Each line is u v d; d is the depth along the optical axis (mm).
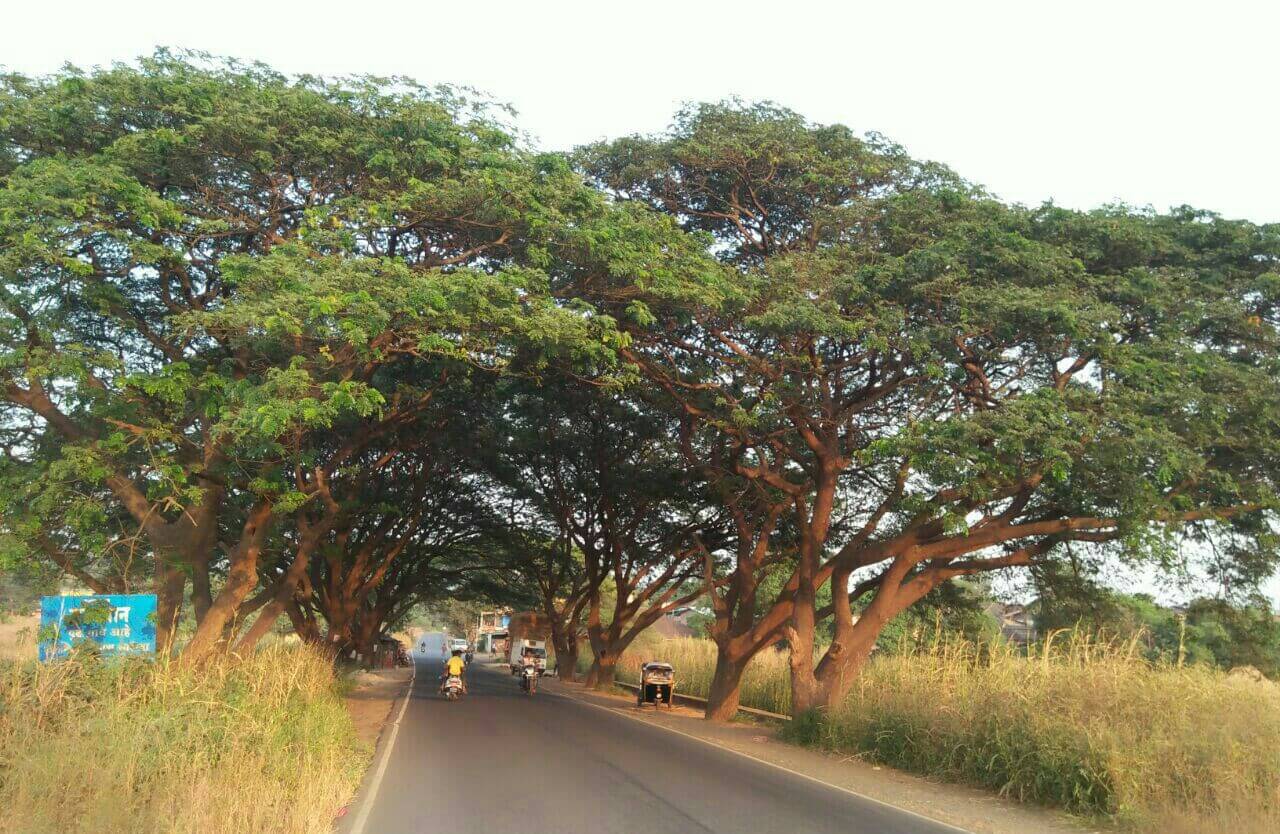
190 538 18906
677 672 40500
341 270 14305
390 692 34156
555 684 46531
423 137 16547
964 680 16125
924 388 18234
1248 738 11609
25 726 9844
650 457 31094
